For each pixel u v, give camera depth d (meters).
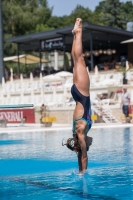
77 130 7.86
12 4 64.25
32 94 34.47
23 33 65.75
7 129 22.38
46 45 44.28
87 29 39.62
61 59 74.88
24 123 27.25
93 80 33.47
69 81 34.25
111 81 30.95
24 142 15.74
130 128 21.03
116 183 7.12
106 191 6.46
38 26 69.81
